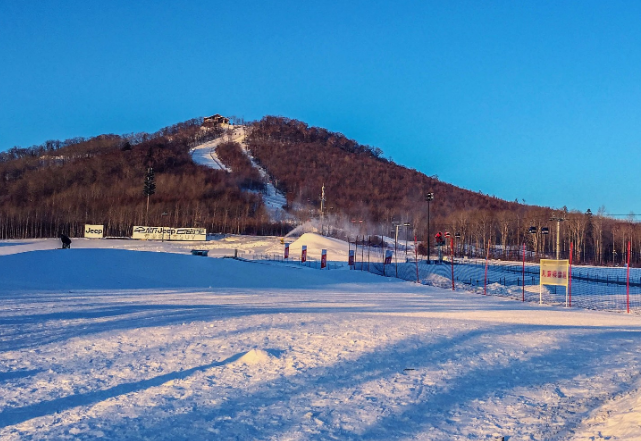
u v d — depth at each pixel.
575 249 82.31
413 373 9.98
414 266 56.41
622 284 46.38
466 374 10.06
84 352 10.95
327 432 6.63
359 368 10.20
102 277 33.72
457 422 7.19
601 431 6.60
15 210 99.31
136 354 10.90
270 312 19.06
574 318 22.38
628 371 10.59
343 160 198.88
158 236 82.19
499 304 29.72
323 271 47.50
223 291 30.86
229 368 9.91
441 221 111.19
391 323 16.67
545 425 7.08
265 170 182.50
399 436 6.57
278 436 6.44
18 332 13.05
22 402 7.47
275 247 75.38
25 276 31.64
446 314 21.77
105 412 7.16
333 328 14.99
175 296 26.09
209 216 111.81
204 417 7.07
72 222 96.44
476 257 78.69
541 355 12.22
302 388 8.66
